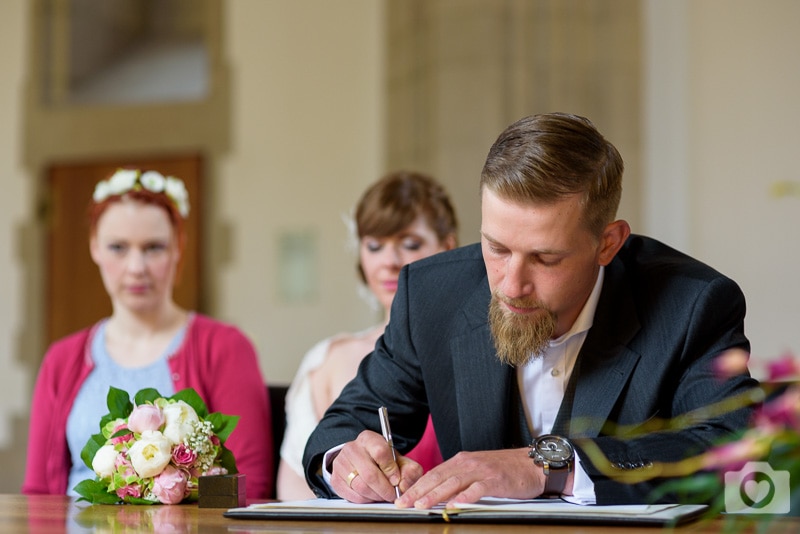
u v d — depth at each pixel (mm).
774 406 1280
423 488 1927
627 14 7406
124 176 3414
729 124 7125
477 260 2445
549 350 2258
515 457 2014
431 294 2428
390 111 8000
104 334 3412
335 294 8703
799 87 7027
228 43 9141
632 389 2172
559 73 7441
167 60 9961
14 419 9453
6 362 9547
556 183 1947
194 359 3324
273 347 8812
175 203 3459
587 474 1956
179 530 1793
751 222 7047
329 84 8859
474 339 2312
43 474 3244
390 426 2367
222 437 2449
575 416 2191
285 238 8859
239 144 9062
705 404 2064
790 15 7062
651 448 1973
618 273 2301
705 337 2164
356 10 8828
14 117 9758
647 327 2205
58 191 9617
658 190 7250
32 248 9609
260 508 1979
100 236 3385
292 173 8898
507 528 1754
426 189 3355
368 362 2486
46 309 9539
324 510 1904
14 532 1776
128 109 9469
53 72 9758
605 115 7395
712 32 7188
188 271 9086
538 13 7484
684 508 1851
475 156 7371
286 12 9008
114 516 2053
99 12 10094
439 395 2352
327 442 2289
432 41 7605
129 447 2342
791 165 7012
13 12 9859
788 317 6957
